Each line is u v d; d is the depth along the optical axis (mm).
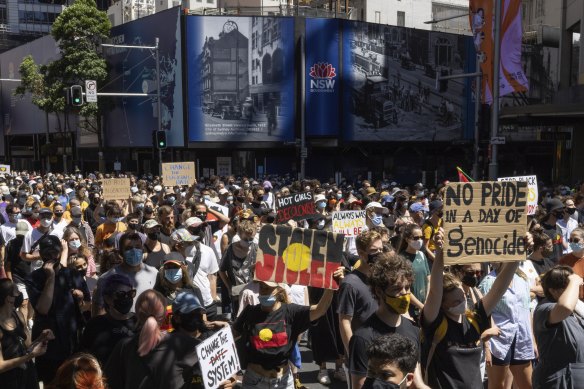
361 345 4582
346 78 38562
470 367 4742
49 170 55688
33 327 6227
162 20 38531
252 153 38938
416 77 40500
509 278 4852
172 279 6027
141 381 4281
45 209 9336
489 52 24031
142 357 4309
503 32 23609
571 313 5223
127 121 42594
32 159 66250
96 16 43156
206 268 7816
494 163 18484
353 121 38875
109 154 47906
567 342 5254
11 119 65062
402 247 7387
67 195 19250
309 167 39781
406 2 58531
